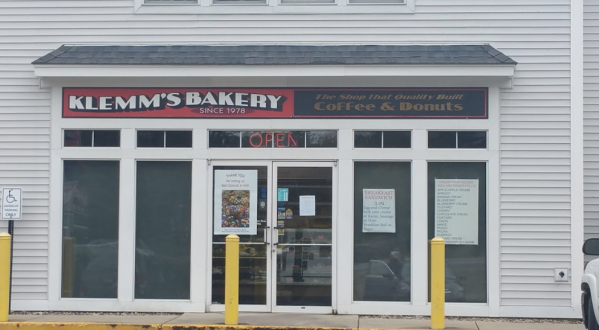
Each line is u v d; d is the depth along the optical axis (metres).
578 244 11.47
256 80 11.80
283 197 11.82
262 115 11.81
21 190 11.43
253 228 11.80
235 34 12.09
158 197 11.93
